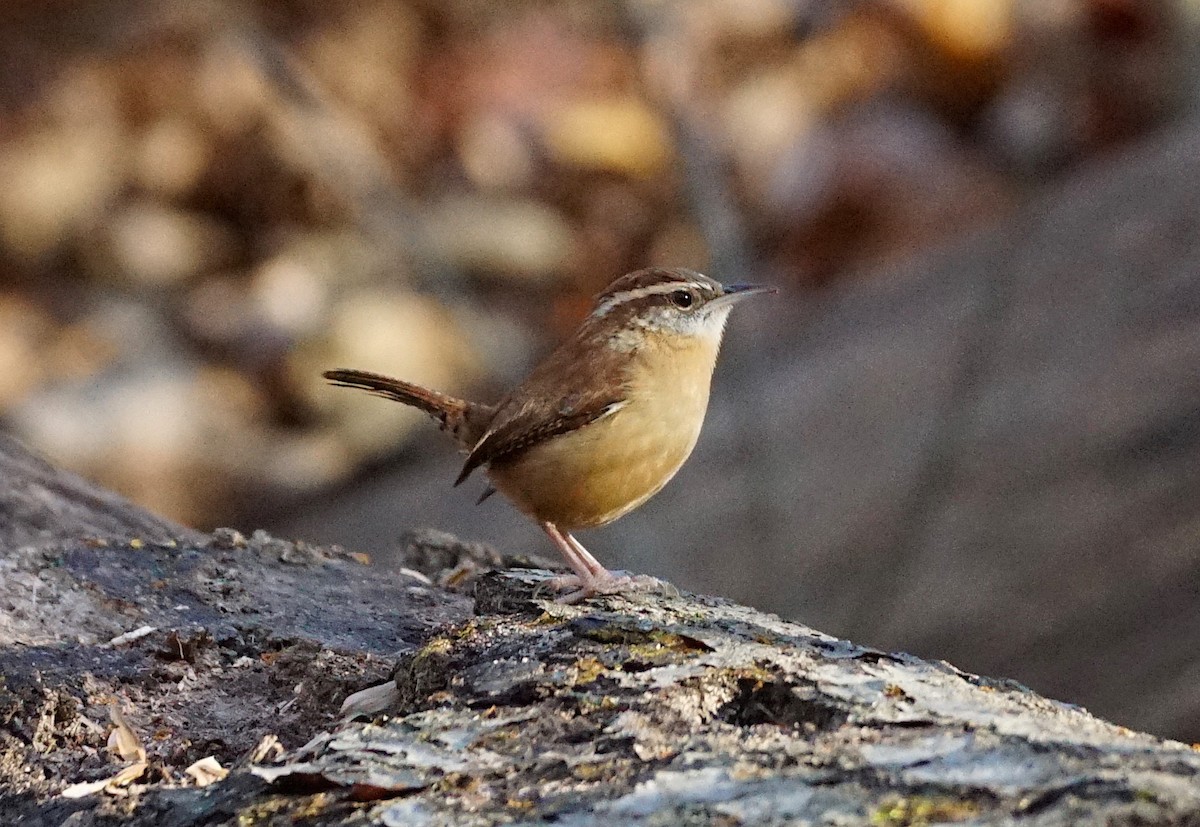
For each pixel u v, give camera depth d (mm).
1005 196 16703
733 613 6617
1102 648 10523
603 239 17922
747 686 5590
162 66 19250
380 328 16922
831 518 11734
